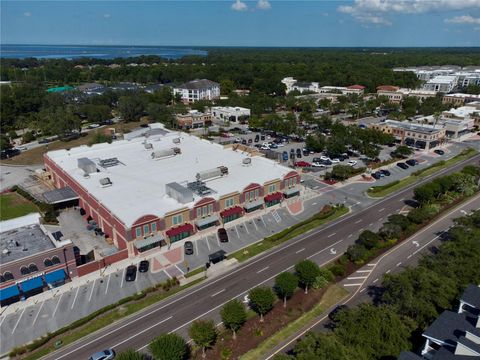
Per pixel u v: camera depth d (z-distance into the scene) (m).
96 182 96.25
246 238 83.00
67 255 66.81
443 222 88.75
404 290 52.09
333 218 91.94
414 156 142.75
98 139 152.25
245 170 104.88
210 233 84.94
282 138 166.25
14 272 61.94
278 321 57.62
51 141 166.38
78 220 93.19
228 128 187.25
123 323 57.72
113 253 76.56
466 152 145.38
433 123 169.38
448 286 51.75
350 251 72.81
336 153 136.00
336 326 53.09
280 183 99.31
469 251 60.19
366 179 117.62
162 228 78.69
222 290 65.38
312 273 62.25
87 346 53.28
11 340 54.38
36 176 126.00
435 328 44.59
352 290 64.75
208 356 51.00
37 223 76.38
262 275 69.56
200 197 86.81
